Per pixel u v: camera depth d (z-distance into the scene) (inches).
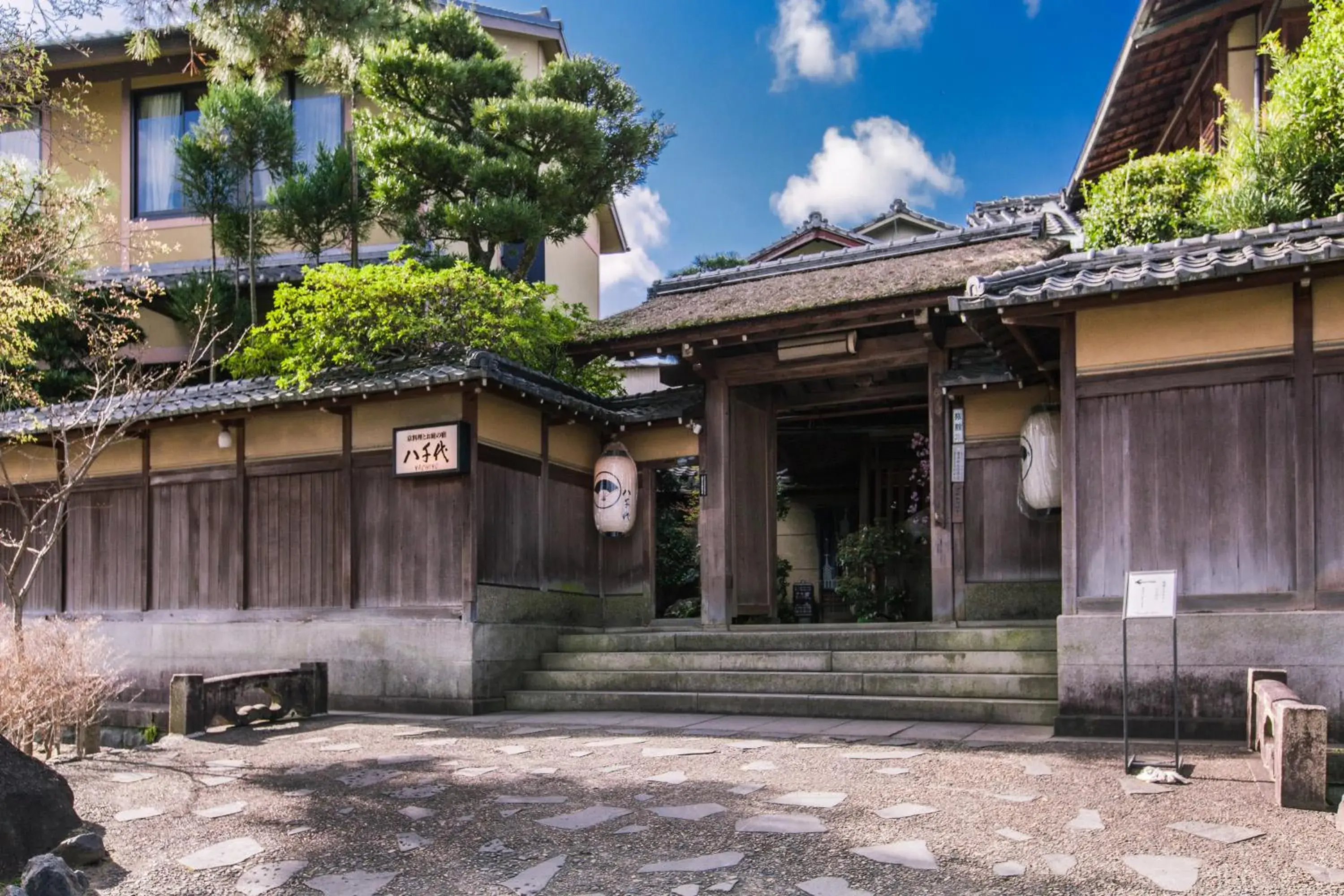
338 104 754.8
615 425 558.6
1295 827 226.1
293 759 337.1
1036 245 532.1
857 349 510.6
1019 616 465.7
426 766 316.2
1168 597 281.3
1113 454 354.6
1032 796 254.7
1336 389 328.8
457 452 460.8
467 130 614.2
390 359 510.6
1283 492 332.5
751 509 563.2
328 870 218.1
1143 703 338.0
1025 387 468.8
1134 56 604.1
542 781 287.6
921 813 239.6
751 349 539.8
